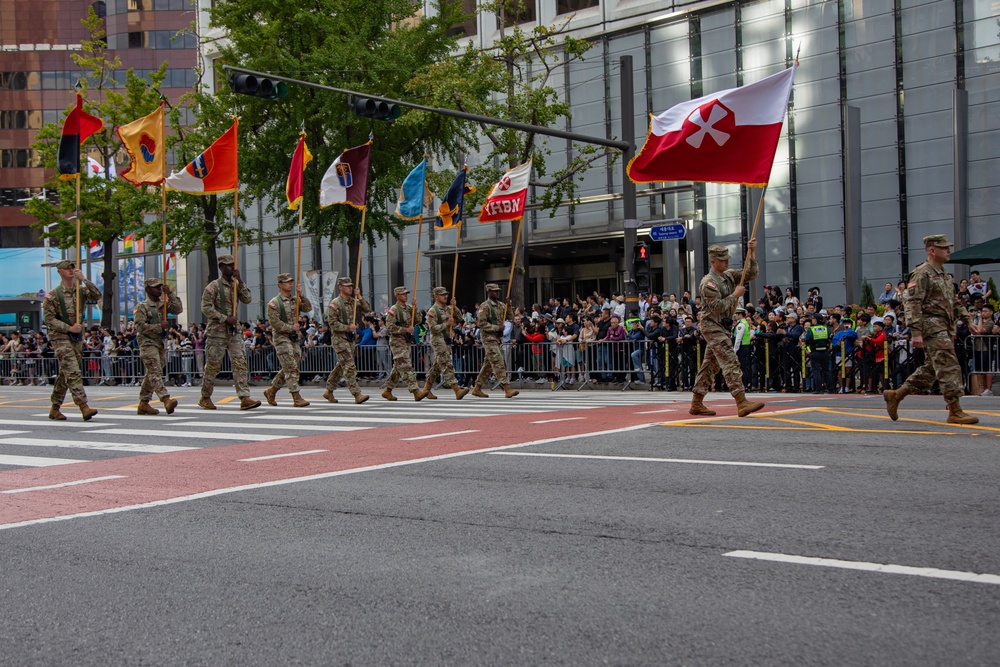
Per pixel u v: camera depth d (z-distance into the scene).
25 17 81.69
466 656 3.86
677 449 8.97
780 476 7.39
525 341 23.84
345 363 17.27
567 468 8.11
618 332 22.36
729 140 12.54
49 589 5.03
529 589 4.71
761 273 33.06
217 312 15.65
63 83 79.31
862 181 31.20
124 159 42.88
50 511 7.03
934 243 10.41
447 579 4.93
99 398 21.23
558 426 11.40
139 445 10.85
